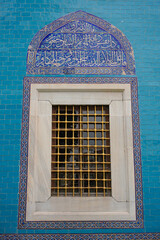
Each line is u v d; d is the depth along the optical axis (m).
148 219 3.28
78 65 3.62
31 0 3.82
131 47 3.71
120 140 3.53
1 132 3.43
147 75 3.64
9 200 3.28
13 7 3.80
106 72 3.61
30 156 3.38
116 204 3.36
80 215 3.26
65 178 3.45
